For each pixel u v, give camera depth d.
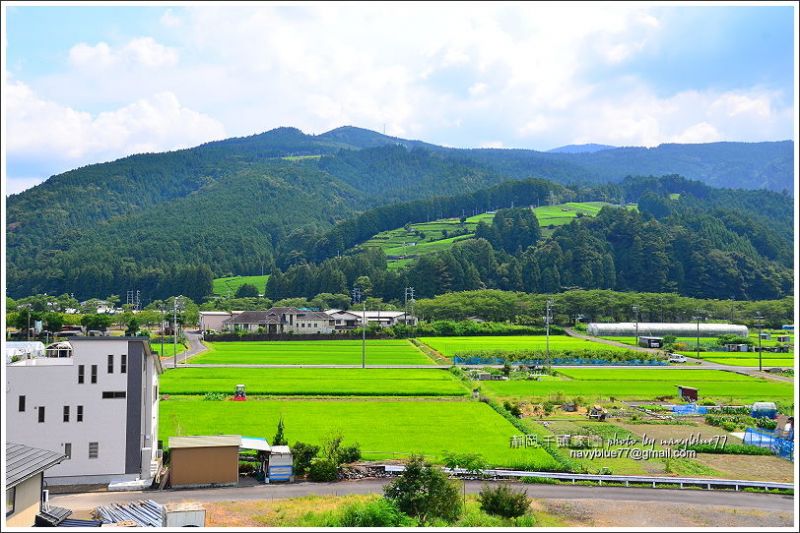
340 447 65.38
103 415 60.47
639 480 58.88
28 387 59.81
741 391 109.00
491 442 72.25
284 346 183.00
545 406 89.56
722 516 50.81
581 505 53.03
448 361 146.50
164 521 46.81
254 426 79.12
